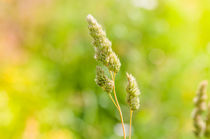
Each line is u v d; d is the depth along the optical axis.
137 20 0.63
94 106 0.57
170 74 0.62
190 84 0.60
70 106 0.57
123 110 0.56
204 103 0.31
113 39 0.61
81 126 0.55
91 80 0.59
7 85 0.50
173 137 0.54
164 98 0.60
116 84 0.52
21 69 0.55
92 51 0.60
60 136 0.47
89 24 0.25
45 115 0.51
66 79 0.61
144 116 0.56
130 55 0.60
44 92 0.55
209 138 0.31
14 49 0.56
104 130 0.55
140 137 0.54
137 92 0.25
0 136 0.44
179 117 0.57
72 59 0.61
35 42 0.62
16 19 0.61
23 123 0.46
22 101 0.50
